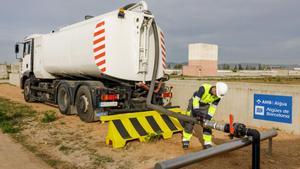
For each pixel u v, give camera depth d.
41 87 12.66
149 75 9.04
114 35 8.37
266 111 8.52
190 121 6.21
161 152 6.22
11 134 7.71
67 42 10.10
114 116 6.87
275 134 5.31
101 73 8.45
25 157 5.95
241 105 9.12
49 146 6.69
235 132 4.71
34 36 13.05
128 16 8.55
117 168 5.34
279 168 5.37
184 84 11.08
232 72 67.00
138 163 5.59
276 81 35.66
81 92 9.27
